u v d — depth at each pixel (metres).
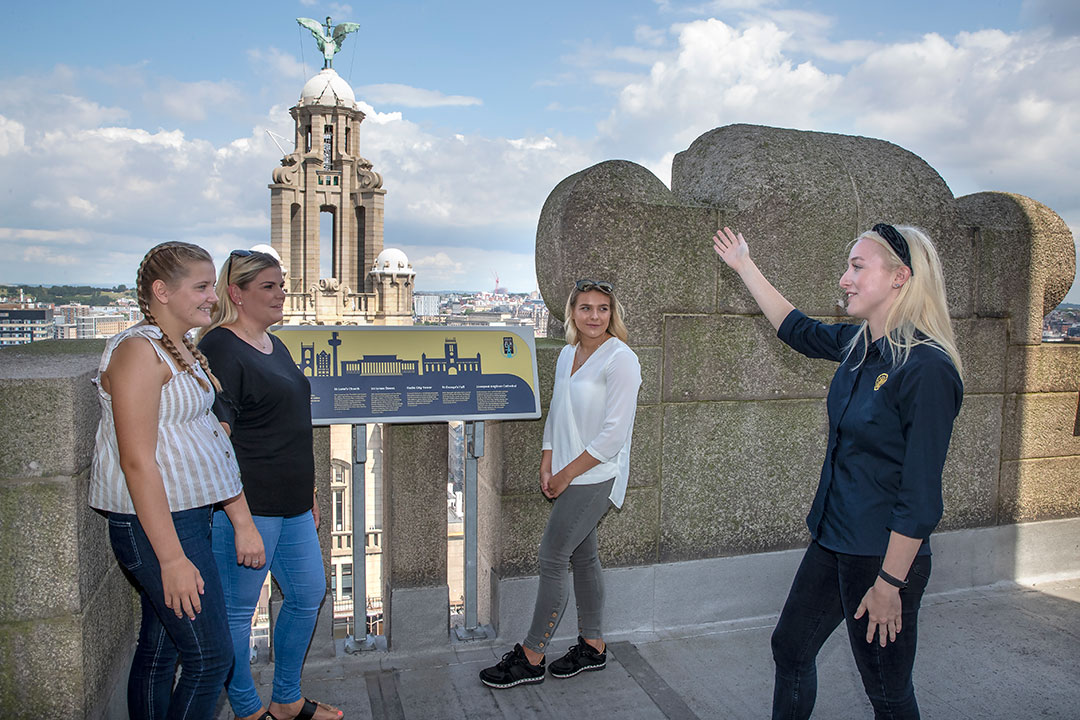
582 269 3.40
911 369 1.99
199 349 2.36
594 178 3.39
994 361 4.25
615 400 2.89
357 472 3.21
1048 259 4.27
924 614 4.02
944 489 4.26
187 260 2.01
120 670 2.70
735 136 3.84
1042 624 3.91
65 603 2.26
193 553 2.09
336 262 50.16
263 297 2.40
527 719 2.91
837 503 2.18
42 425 2.19
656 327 3.55
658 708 3.02
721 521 3.81
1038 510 4.50
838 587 2.24
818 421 3.93
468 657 3.34
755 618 3.91
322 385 3.04
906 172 3.97
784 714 2.38
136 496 1.92
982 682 3.31
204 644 2.09
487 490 3.58
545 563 3.05
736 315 3.69
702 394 3.68
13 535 2.20
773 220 3.65
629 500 3.62
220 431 2.21
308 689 3.06
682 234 3.53
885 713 2.14
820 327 2.68
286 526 2.59
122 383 1.90
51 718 2.29
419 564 3.32
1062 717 3.06
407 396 3.12
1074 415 4.48
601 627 3.29
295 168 48.53
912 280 2.06
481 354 3.22
